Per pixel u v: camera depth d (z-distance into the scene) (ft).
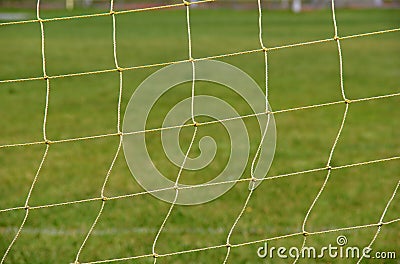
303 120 35.37
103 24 102.37
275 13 127.95
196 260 17.25
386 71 54.03
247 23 104.17
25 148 29.66
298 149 29.35
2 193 23.21
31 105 39.63
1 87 45.34
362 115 36.63
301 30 90.43
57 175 25.50
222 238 18.83
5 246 18.22
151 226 19.84
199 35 84.94
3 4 131.64
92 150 29.17
